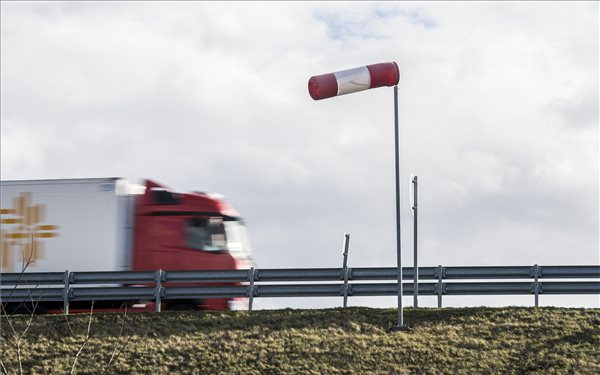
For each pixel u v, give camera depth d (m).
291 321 40.22
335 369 36.59
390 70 39.28
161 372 36.47
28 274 42.22
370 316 40.72
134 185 47.12
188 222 47.06
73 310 45.88
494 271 41.47
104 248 46.12
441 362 37.00
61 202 46.44
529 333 38.94
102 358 37.38
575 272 41.19
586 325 39.44
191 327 39.69
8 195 46.66
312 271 41.81
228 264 47.38
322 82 38.59
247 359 37.31
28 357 37.34
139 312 40.97
